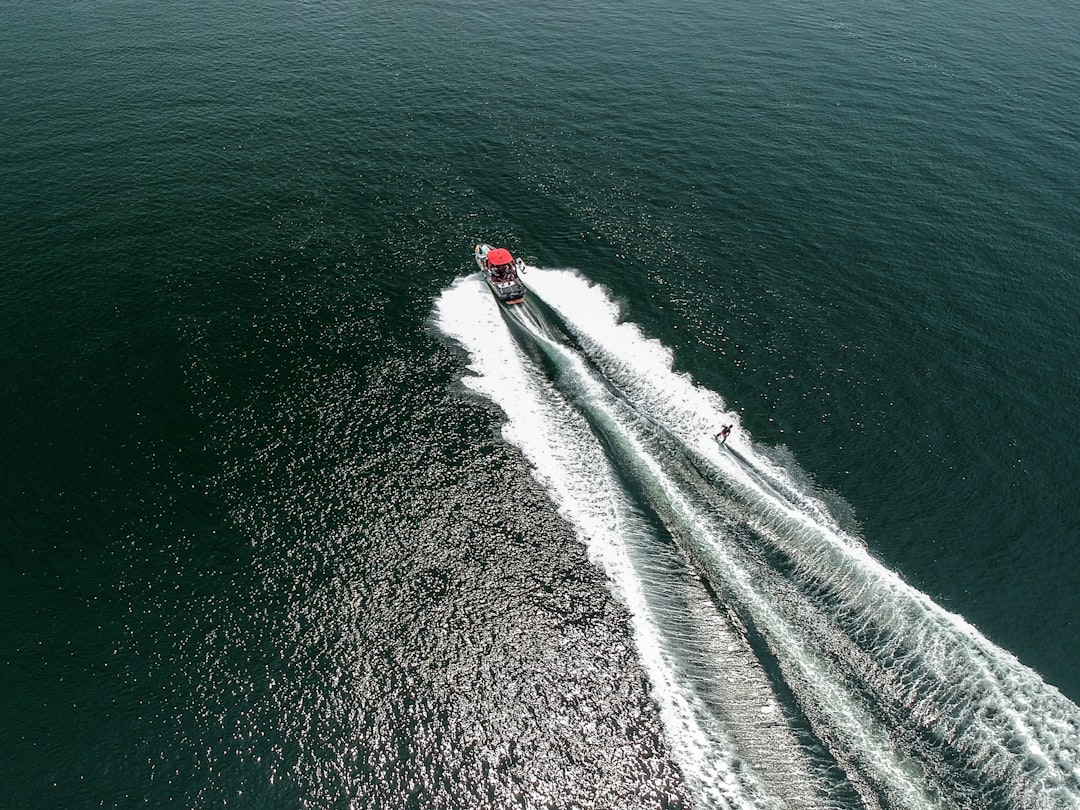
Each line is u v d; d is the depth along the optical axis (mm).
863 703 58250
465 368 87438
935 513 71750
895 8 187250
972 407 82062
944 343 90000
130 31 166750
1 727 57031
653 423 80438
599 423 80500
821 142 129375
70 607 64438
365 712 58906
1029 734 56156
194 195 114500
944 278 99812
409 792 55125
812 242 106062
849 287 98188
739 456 76750
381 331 92125
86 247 103375
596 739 57656
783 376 85688
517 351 89438
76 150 123312
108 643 62219
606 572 67562
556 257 104375
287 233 107750
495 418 81438
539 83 148500
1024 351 89000
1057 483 74500
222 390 83750
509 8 183250
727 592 65562
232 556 68438
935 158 124875
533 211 113438
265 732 57625
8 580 66062
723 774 55156
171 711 58438
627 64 155750
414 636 63406
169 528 70438
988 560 68000
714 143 129250
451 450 78000
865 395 83375
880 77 151000
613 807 54469
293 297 96688
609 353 88875
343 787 55156
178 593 65688
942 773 54406
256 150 125688
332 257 103625
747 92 144875
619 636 63188
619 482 74625
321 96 142625
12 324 90875
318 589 66250
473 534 70562
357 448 78062
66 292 95812
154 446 77562
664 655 61844
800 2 188750
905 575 66688
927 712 57625
